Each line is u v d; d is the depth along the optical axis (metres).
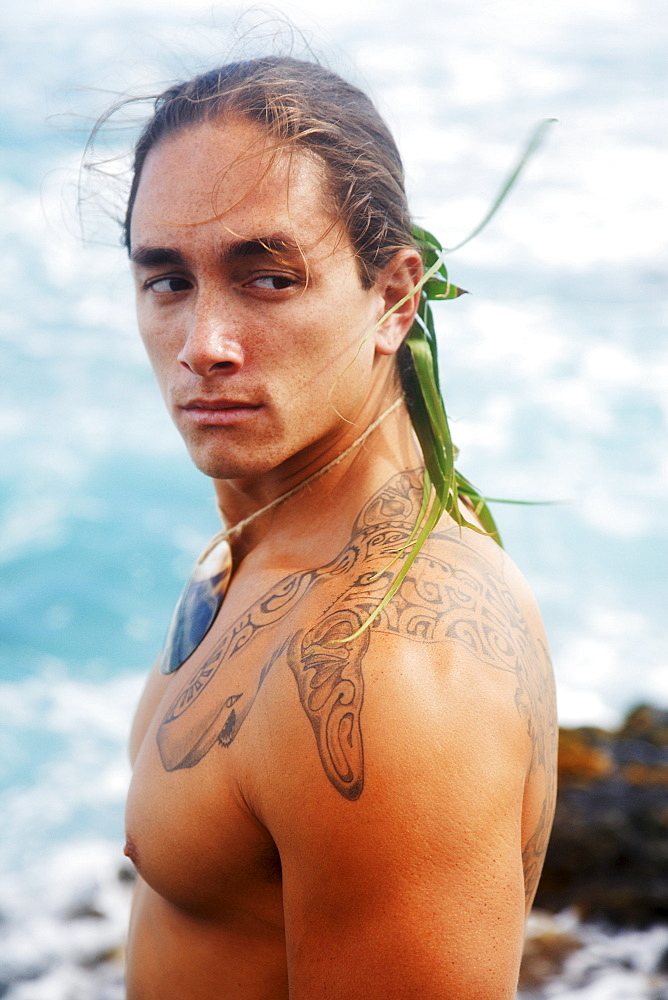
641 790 4.15
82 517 9.51
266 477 1.48
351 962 1.07
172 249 1.27
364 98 1.41
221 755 1.24
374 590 1.20
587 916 3.80
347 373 1.31
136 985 1.49
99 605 8.13
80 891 4.42
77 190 1.77
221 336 1.25
